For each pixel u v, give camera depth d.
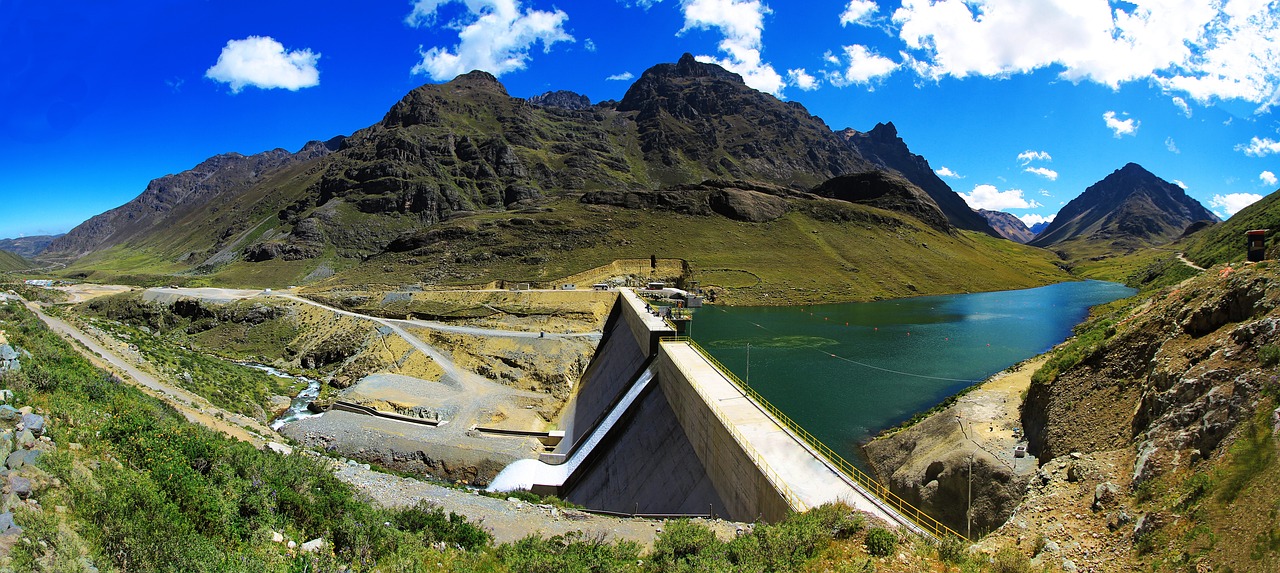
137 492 17.70
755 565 21.31
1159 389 30.05
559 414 79.50
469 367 89.81
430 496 37.91
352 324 102.00
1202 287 34.94
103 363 45.69
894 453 52.19
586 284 155.38
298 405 78.06
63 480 16.97
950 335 113.62
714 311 150.50
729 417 40.31
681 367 52.81
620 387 71.81
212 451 23.33
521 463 62.22
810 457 34.66
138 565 15.12
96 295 146.75
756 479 33.00
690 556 23.31
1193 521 18.73
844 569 20.22
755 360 92.38
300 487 23.77
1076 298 175.25
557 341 94.94
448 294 120.31
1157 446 23.27
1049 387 42.44
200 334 110.19
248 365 97.88
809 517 25.14
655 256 183.75
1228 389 22.59
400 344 93.31
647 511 45.97
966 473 39.81
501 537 31.09
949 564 20.48
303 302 115.44
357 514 24.12
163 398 41.41
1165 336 34.66
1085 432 35.97
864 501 29.69
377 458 61.31
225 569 16.16
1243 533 16.92
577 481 59.66
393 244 187.50
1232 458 19.38
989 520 36.59
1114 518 21.62
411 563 20.78
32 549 13.73
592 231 194.12
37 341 34.28
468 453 62.56
